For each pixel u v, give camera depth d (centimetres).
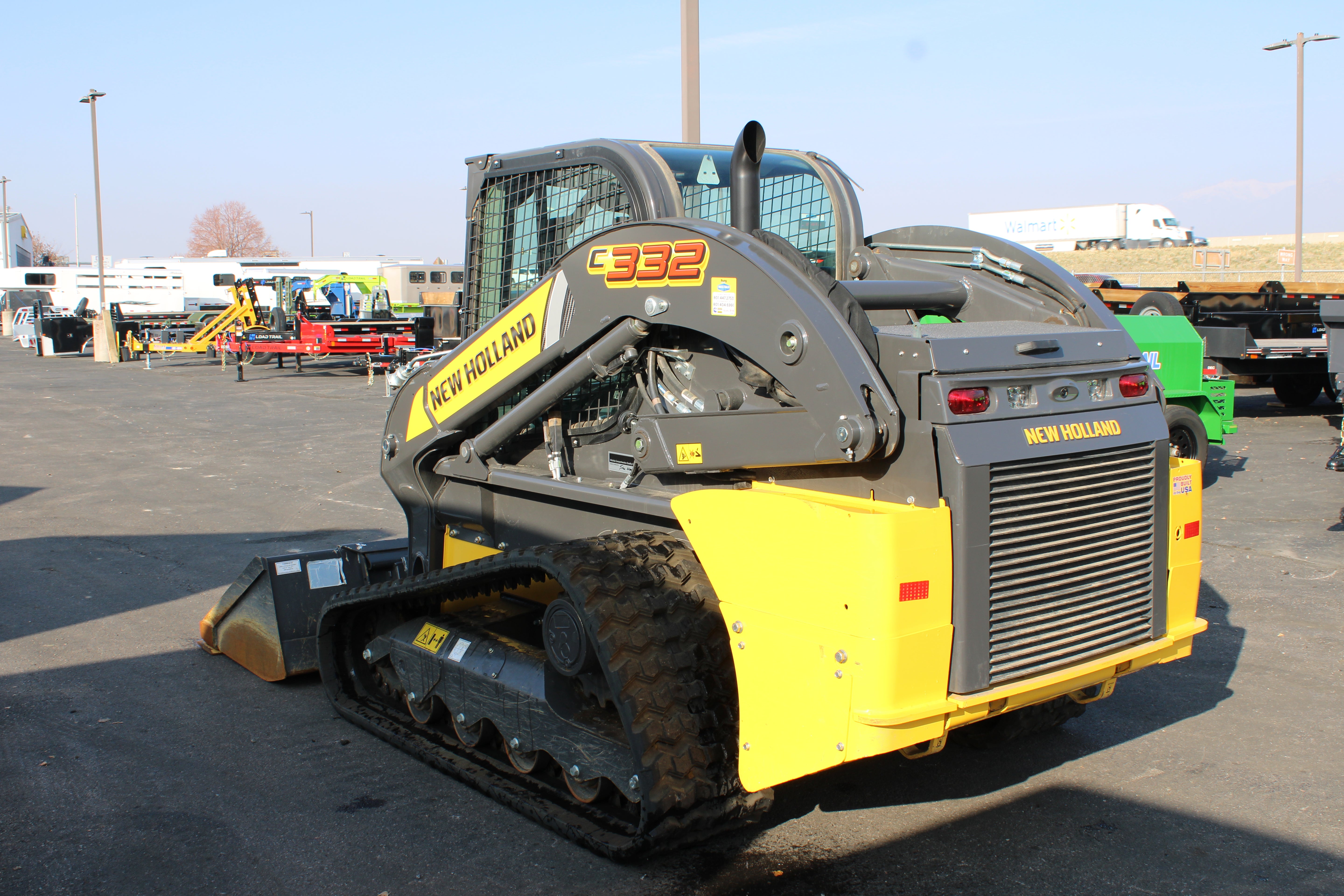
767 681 329
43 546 882
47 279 5384
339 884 352
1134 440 353
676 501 357
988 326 360
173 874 359
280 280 3183
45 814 406
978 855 365
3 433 1627
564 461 444
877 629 299
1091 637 348
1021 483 322
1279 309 1516
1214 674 545
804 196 470
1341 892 338
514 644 438
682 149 443
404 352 1398
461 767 434
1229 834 378
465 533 505
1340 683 529
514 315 441
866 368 316
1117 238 5488
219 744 477
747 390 364
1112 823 388
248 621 575
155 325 3728
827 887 345
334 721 507
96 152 3650
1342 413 1490
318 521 979
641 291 381
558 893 344
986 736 439
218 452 1425
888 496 325
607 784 387
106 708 524
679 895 342
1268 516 910
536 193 480
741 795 361
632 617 350
